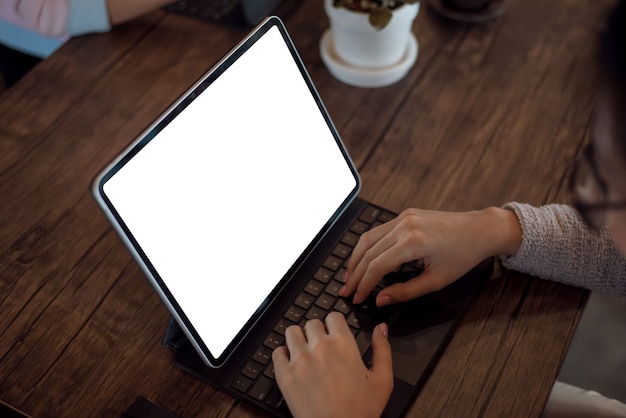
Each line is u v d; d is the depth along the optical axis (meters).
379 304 0.82
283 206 0.85
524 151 1.00
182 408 0.76
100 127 1.05
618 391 1.53
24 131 1.04
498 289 0.86
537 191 0.96
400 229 0.83
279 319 0.82
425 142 1.02
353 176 0.93
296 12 1.21
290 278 0.85
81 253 0.91
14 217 0.95
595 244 0.84
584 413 0.99
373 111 1.07
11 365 0.80
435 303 0.84
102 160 1.01
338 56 1.11
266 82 0.83
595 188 0.59
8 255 0.91
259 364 0.79
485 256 0.85
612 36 0.49
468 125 1.04
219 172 0.78
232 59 0.79
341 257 0.88
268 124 0.83
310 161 0.88
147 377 0.79
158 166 0.73
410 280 0.83
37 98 1.09
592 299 1.66
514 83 1.10
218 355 0.77
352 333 0.81
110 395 0.78
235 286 0.79
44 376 0.79
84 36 1.18
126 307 0.85
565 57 1.13
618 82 0.49
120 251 0.91
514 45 1.15
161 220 0.72
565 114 1.05
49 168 1.00
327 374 0.72
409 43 1.13
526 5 1.22
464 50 1.15
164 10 1.21
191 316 0.75
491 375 0.78
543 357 0.80
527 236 0.85
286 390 0.73
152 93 1.09
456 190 0.96
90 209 0.95
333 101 1.08
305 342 0.76
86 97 1.09
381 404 0.72
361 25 1.02
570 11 1.20
